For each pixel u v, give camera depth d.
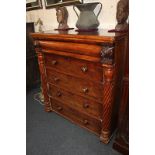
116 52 1.19
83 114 1.61
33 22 2.48
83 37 1.21
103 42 1.12
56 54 1.57
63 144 1.53
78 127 1.74
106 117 1.36
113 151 1.41
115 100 1.41
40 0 2.23
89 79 1.38
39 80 2.77
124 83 1.20
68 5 1.87
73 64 1.46
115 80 1.29
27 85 2.60
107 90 1.25
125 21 1.33
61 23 1.88
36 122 1.87
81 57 1.32
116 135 1.46
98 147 1.46
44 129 1.75
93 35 1.18
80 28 1.51
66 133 1.67
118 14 1.31
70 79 1.57
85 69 1.35
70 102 1.69
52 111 2.05
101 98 1.36
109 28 1.64
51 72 1.76
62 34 1.37
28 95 2.55
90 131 1.63
